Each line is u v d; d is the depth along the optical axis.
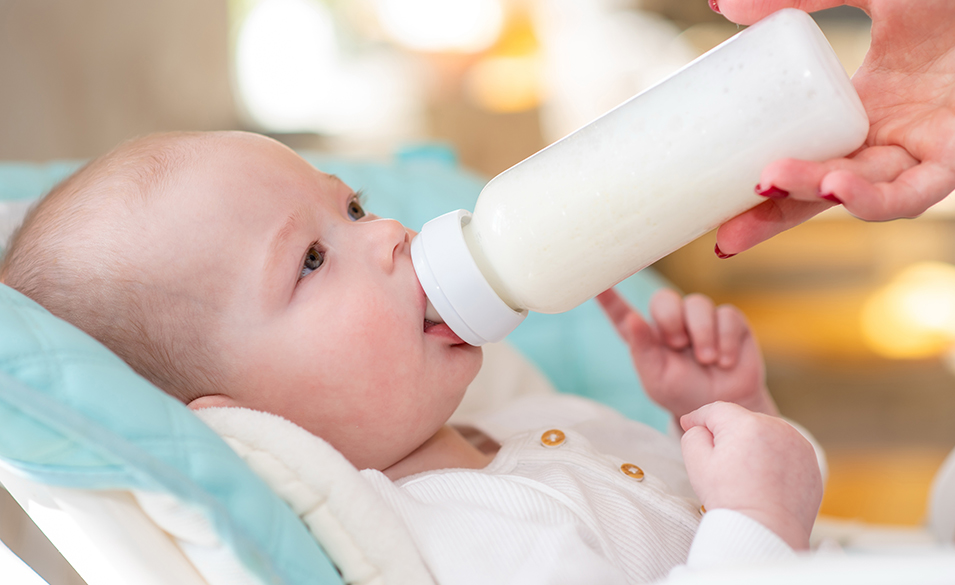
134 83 2.85
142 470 0.45
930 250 3.43
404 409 0.70
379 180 1.35
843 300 3.05
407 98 3.66
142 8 2.82
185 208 0.67
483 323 0.65
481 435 0.91
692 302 0.92
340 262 0.70
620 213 0.58
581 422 0.89
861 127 0.51
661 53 3.53
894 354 2.62
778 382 2.50
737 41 0.54
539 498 0.64
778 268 3.43
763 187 0.50
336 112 3.66
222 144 0.72
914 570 0.30
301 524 0.52
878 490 1.87
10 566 0.56
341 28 3.69
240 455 0.54
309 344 0.67
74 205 0.69
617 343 1.27
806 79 0.51
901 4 0.60
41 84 2.58
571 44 3.67
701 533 0.52
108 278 0.66
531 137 3.60
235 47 3.43
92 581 0.48
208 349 0.67
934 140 0.54
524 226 0.61
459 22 3.67
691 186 0.55
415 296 0.70
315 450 0.56
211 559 0.49
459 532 0.60
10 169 1.12
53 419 0.45
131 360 0.67
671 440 0.93
